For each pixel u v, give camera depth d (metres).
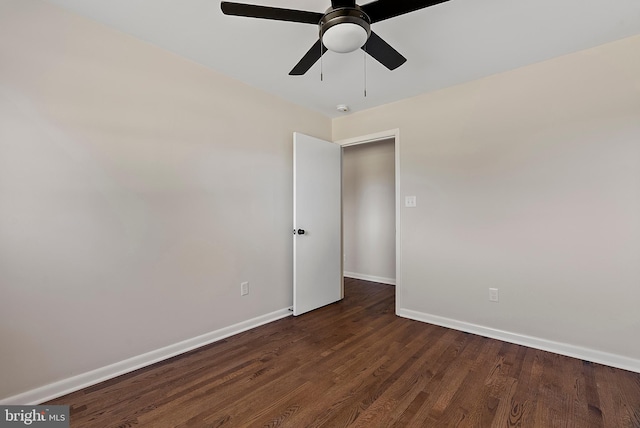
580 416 1.54
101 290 1.88
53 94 1.71
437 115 2.84
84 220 1.82
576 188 2.18
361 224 4.76
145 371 2.00
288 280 3.14
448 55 2.22
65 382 1.74
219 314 2.52
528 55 2.23
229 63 2.38
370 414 1.56
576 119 2.18
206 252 2.43
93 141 1.86
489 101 2.55
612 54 2.05
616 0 1.64
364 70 2.46
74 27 1.78
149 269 2.10
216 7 1.72
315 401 1.67
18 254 1.60
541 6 1.69
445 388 1.79
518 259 2.41
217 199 2.51
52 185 1.71
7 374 1.57
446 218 2.78
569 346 2.20
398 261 3.09
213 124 2.48
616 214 2.04
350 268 4.90
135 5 1.71
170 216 2.21
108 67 1.92
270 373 1.97
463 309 2.69
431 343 2.42
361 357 2.18
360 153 4.75
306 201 3.16
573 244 2.19
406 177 3.04
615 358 2.04
